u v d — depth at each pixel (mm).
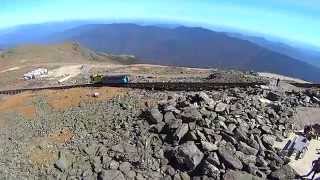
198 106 61375
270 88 73688
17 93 96312
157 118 61312
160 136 58188
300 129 58125
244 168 49500
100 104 76062
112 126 65750
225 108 59969
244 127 55812
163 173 52656
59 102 80750
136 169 54281
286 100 67375
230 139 53375
